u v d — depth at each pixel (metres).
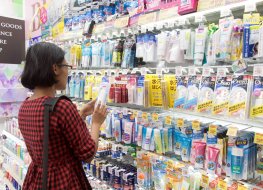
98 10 2.89
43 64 1.38
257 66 1.43
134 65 2.40
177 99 1.88
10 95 4.86
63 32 3.51
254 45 1.47
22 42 5.00
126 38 2.52
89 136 1.43
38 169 1.45
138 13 2.35
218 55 1.66
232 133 1.53
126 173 2.38
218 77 1.67
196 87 1.79
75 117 1.36
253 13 1.61
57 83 1.49
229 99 1.58
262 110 1.43
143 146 2.12
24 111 1.46
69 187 1.41
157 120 2.02
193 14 1.85
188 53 1.89
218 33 1.67
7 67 4.82
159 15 2.12
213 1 1.75
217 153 1.63
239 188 1.52
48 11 4.03
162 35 2.04
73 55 3.09
